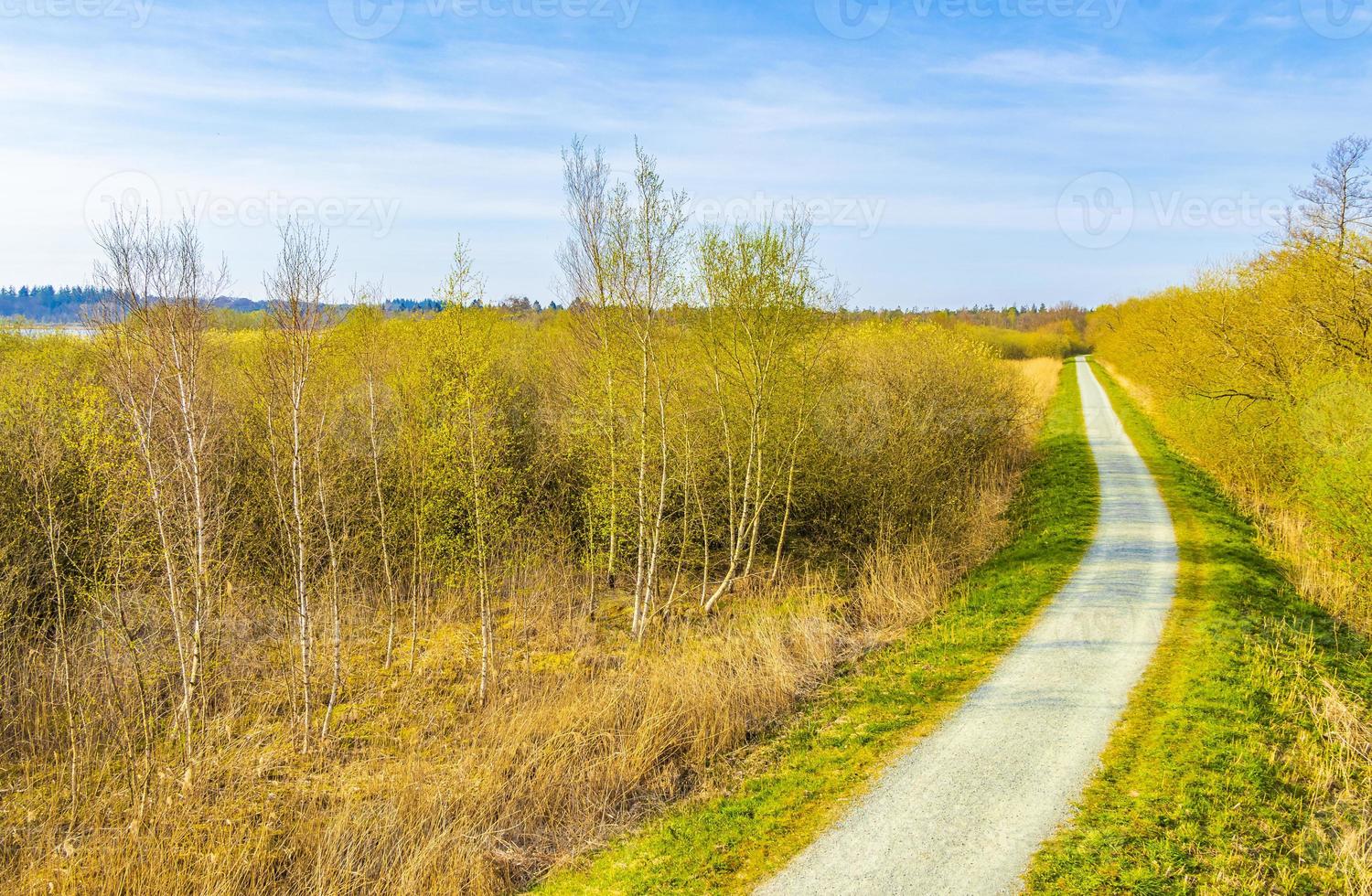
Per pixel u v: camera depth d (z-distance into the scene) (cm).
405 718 1544
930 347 3048
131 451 1584
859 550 2447
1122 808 937
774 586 2284
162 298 1263
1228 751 1043
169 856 1061
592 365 2056
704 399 2238
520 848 1037
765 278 2016
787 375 2186
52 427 1770
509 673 1739
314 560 2073
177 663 1712
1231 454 2670
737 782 1137
